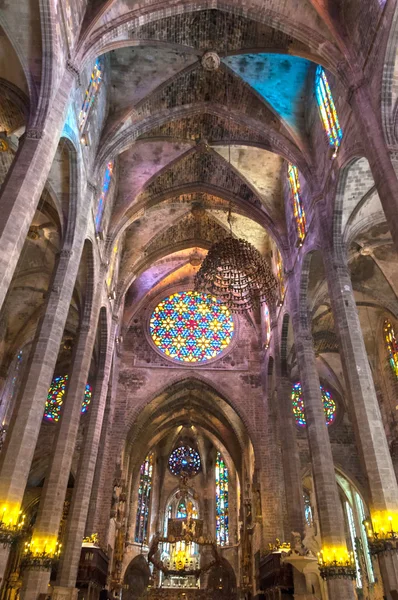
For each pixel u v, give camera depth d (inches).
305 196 953.5
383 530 558.9
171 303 1562.5
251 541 1347.2
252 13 749.9
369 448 608.4
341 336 705.0
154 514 1863.9
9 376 1167.0
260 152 1099.3
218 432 1738.4
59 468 694.5
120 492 1314.0
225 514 1807.3
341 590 660.1
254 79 918.4
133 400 1378.0
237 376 1425.9
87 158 797.9
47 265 1026.1
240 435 1536.7
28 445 562.9
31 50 595.2
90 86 773.3
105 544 1088.2
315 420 819.4
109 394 1288.1
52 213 788.6
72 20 649.6
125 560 1503.4
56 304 668.7
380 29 608.1
